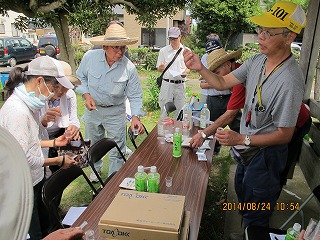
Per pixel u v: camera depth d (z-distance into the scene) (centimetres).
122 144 321
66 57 781
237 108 241
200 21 1427
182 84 479
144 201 140
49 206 173
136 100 305
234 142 179
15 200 54
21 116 168
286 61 171
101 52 296
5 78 734
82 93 304
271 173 192
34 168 181
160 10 725
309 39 361
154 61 1242
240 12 1315
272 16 165
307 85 375
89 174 367
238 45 1481
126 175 203
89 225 153
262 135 177
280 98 169
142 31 1677
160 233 122
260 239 178
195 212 163
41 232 209
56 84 180
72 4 693
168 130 286
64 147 250
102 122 314
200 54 1358
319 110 330
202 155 232
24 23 743
